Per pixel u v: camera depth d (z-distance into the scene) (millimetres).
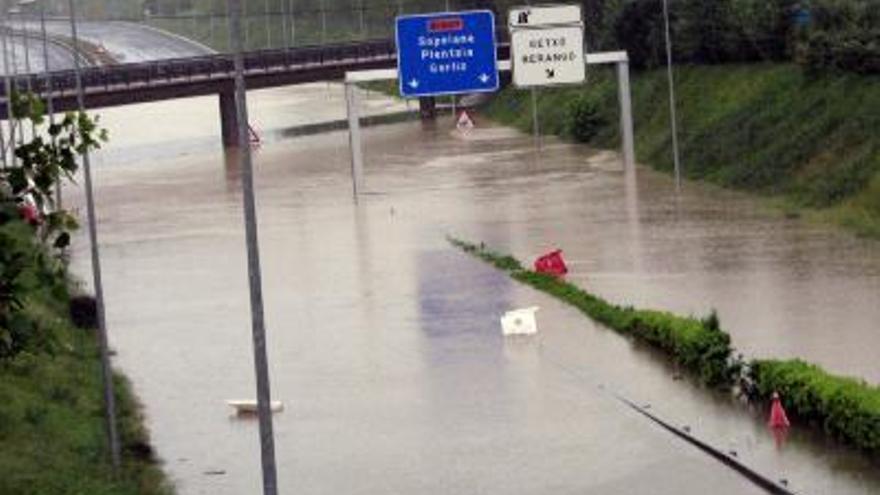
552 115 137250
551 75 85938
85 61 196750
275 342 55812
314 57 153750
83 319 60188
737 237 72875
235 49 25797
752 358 45531
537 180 104062
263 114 192875
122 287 70812
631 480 36312
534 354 51031
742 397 43188
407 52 85188
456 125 152000
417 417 43688
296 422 43969
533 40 85688
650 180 98938
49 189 23609
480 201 94938
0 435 39094
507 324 54625
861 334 48875
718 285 60406
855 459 35906
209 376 50719
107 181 127312
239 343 56156
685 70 117938
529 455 39094
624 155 99375
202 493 37406
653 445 39156
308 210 97188
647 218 81875
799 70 99125
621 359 49281
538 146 125312
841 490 33531
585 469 37469
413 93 85562
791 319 52281
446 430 42031
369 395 46688
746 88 104625
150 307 64938
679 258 67875
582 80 86125
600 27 136625
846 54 91938
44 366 48031
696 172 97500
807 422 39375
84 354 53438
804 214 78562
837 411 37594
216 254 80188
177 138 169500
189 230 91500
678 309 55938
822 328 50344
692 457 37812
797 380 39844
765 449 37469
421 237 81062
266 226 90625
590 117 124688
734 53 110625
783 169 87875
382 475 38188
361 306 62094
